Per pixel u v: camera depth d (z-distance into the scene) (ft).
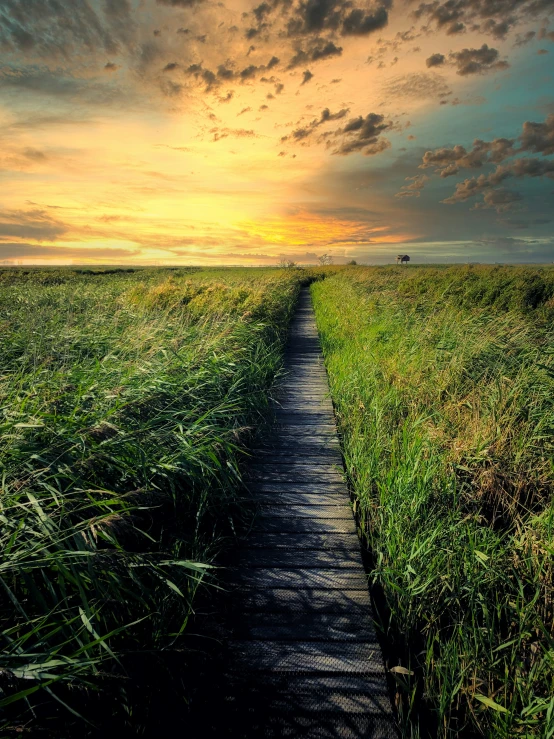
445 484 11.57
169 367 16.62
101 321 26.84
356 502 12.82
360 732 6.38
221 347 21.11
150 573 7.80
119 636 7.15
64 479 9.12
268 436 17.60
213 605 8.66
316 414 20.27
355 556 10.25
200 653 7.50
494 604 8.65
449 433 14.58
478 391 17.40
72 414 10.79
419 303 38.93
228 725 6.41
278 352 30.68
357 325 36.04
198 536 10.16
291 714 6.58
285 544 10.66
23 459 9.05
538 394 16.20
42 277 99.71
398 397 17.94
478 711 6.77
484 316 29.04
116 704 6.46
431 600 8.79
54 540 7.02
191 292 40.55
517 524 10.58
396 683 7.43
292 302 58.34
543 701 6.23
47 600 7.11
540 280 43.04
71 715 6.11
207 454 11.62
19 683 5.80
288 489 13.34
